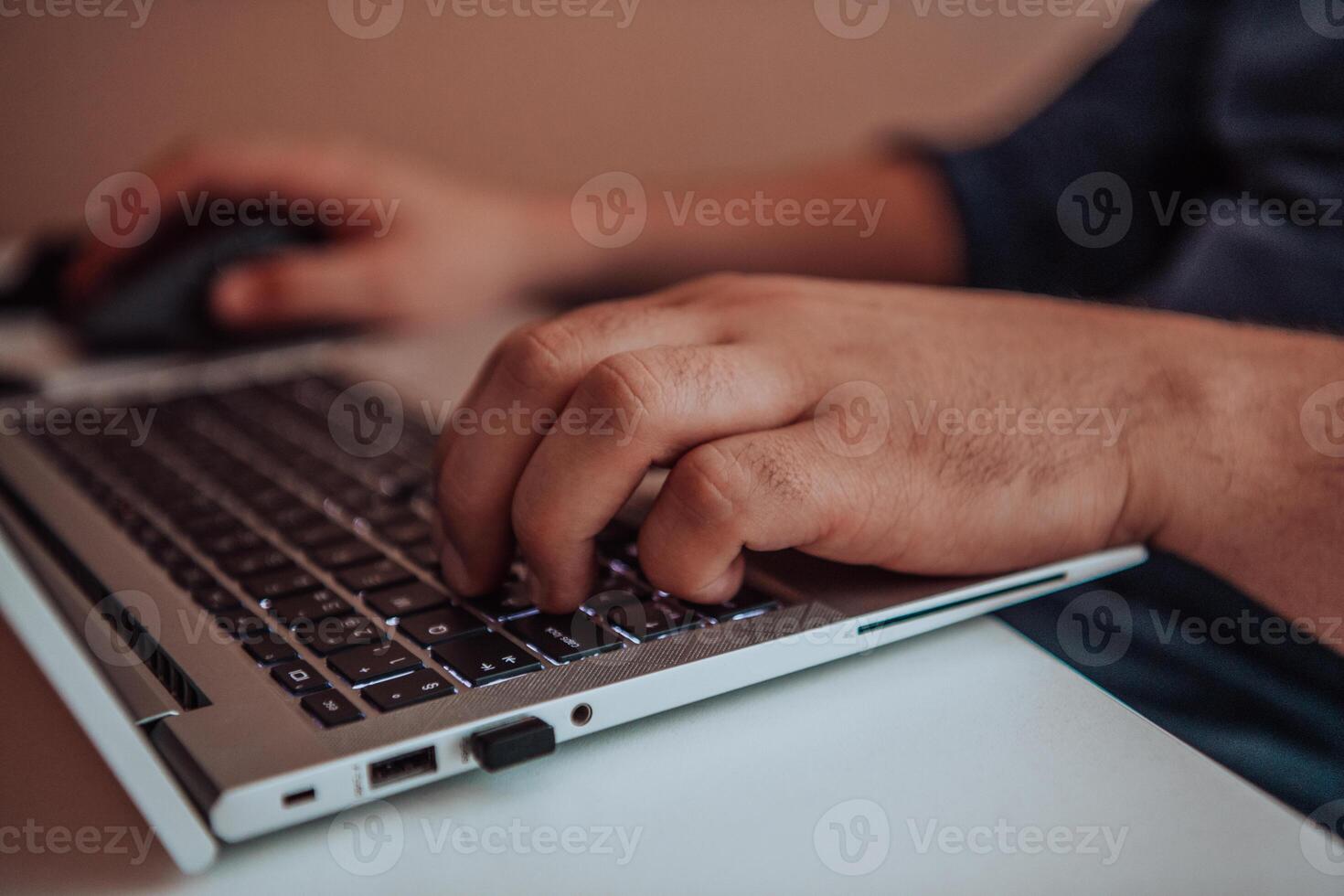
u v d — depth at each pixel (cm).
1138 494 48
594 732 38
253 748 33
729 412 44
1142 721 39
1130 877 31
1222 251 65
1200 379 51
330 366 86
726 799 35
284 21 126
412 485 61
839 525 43
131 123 122
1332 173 64
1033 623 62
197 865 31
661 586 43
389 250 95
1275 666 58
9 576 31
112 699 30
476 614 44
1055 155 97
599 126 143
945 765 36
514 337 46
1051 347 52
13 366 86
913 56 153
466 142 138
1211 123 73
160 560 51
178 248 88
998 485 46
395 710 36
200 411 77
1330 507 48
